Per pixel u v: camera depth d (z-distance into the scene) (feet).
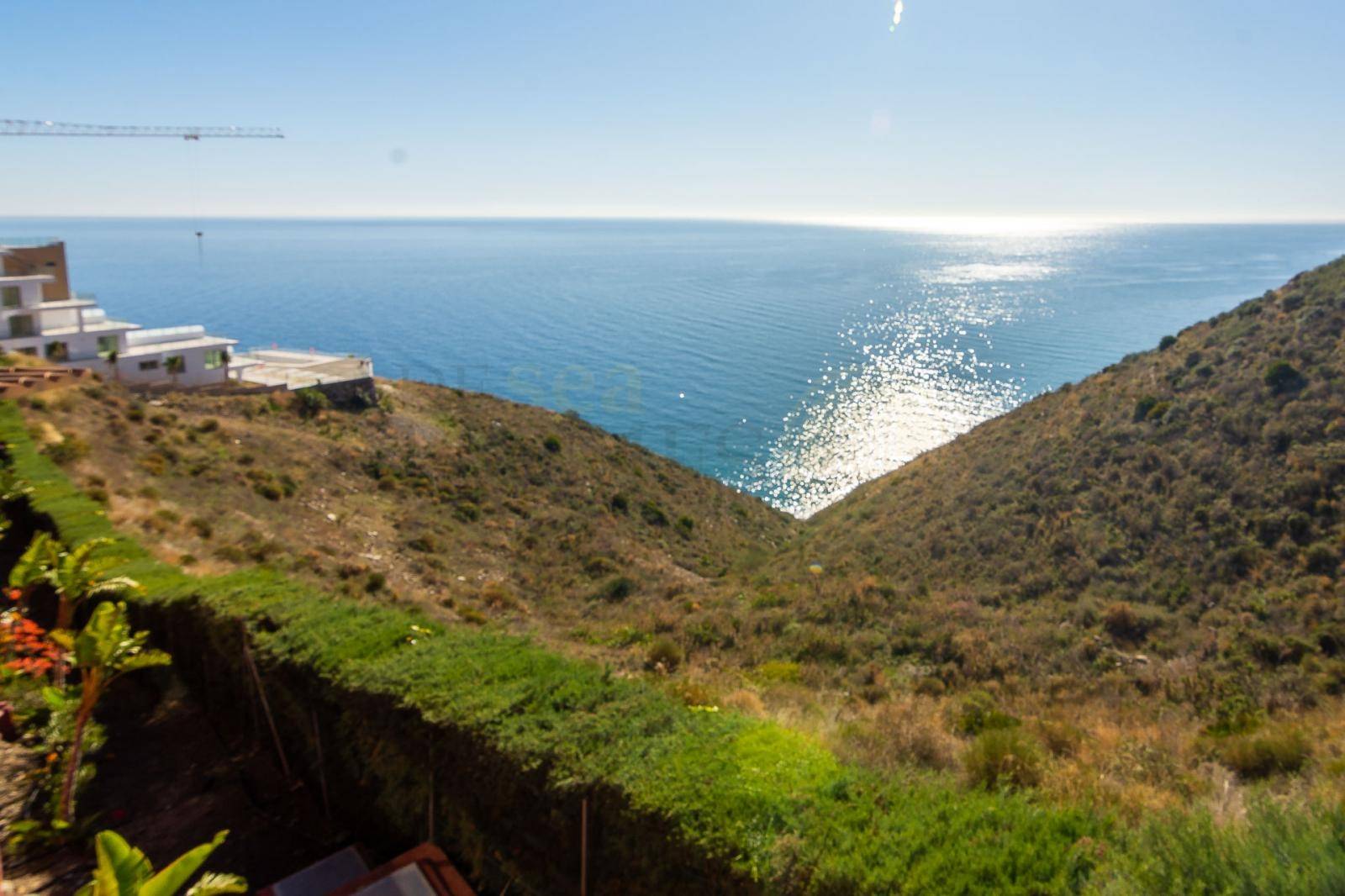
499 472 113.80
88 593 25.38
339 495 88.38
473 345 333.83
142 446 78.74
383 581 58.54
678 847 12.59
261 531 63.87
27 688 24.62
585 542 90.89
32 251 145.79
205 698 24.38
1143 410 85.56
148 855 18.11
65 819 18.51
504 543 88.63
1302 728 27.94
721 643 52.60
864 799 12.93
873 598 62.39
